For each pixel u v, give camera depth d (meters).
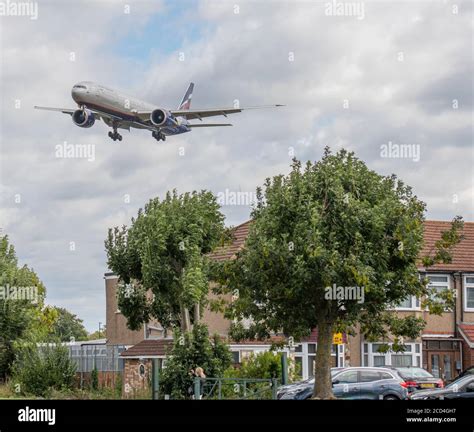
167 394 32.44
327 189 30.80
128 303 37.28
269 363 36.66
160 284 35.59
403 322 31.80
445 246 32.09
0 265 41.84
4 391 36.41
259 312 31.58
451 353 48.47
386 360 47.44
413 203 31.67
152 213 36.16
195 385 29.36
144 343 47.44
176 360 32.88
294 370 39.12
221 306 34.16
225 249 45.47
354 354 47.34
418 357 47.81
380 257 30.09
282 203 30.67
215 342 34.25
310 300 30.75
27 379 36.28
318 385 30.77
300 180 31.25
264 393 32.28
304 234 29.97
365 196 31.36
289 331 31.48
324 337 30.92
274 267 30.22
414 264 31.16
